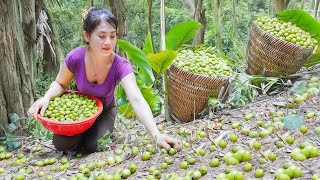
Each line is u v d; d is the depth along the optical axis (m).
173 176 1.62
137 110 1.95
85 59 2.06
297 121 1.93
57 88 2.17
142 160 1.95
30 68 3.77
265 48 2.56
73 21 7.73
